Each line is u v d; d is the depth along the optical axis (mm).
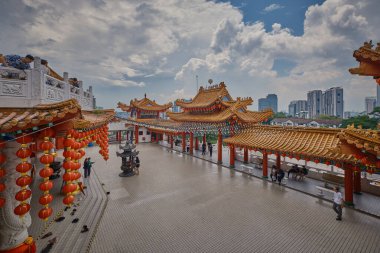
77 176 7453
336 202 13773
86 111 15977
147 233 12438
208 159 31922
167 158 33625
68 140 6848
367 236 11945
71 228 12211
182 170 26375
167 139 53844
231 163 27125
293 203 16516
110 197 17766
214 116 31281
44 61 8867
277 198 17531
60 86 10438
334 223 13414
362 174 20938
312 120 71938
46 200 6152
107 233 12406
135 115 53031
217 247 11148
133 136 52594
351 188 15445
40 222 12516
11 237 7145
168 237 12047
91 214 14203
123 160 24375
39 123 5375
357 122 40188
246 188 19922
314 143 17000
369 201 16141
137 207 15922
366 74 6242
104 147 15945
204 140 36062
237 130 26844
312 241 11570
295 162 27969
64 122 6453
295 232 12477
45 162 6078
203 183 21391
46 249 9969
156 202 16828
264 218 14172
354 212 14812
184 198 17625
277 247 11102
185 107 37312
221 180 22359
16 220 7148
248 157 31672
